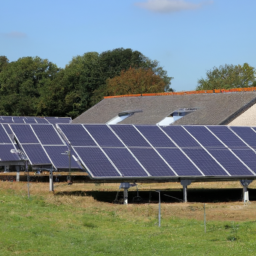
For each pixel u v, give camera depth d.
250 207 30.34
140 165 30.19
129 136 33.25
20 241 19.86
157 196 35.66
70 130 32.75
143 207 29.72
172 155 31.78
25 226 22.75
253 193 38.19
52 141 43.22
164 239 21.14
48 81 120.38
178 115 59.94
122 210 28.95
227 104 55.47
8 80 128.75
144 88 99.38
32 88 123.62
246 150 34.09
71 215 26.48
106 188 40.88
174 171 30.28
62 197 33.06
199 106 58.88
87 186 42.53
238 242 20.02
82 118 77.75
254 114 53.44
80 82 110.50
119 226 24.36
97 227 24.05
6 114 117.19
